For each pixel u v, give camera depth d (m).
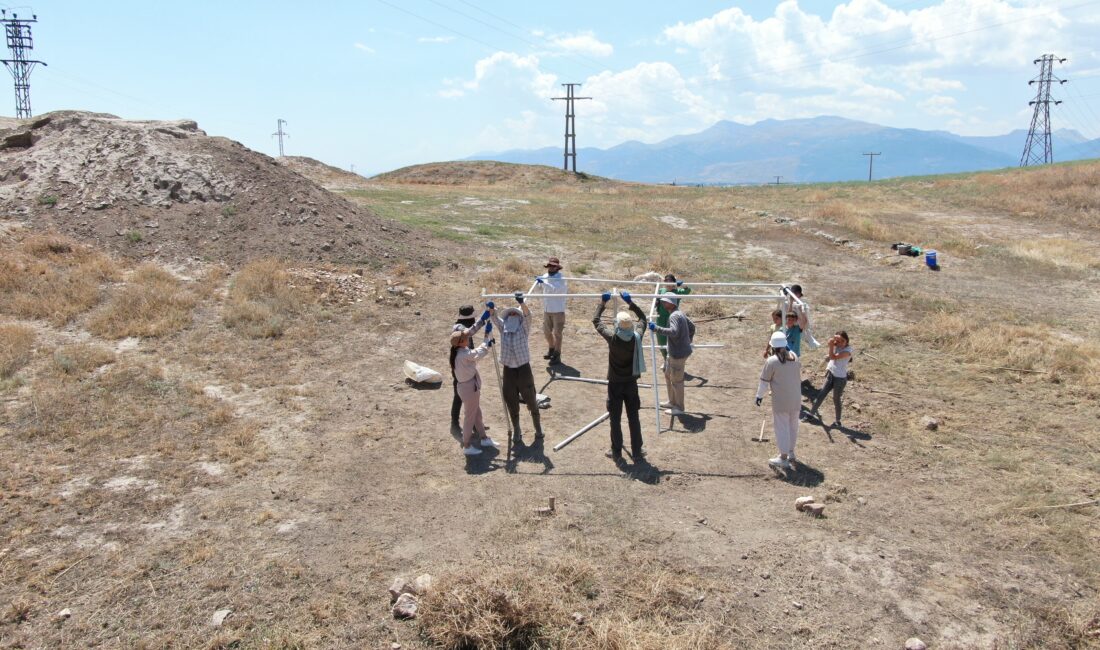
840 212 26.47
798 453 8.05
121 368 9.58
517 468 7.65
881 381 10.47
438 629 4.83
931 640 4.92
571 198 33.72
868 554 5.93
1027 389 10.02
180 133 19.16
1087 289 16.41
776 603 5.30
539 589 5.22
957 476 7.41
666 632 4.92
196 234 15.64
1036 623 5.08
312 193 18.41
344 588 5.41
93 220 15.41
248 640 4.82
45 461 7.14
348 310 13.12
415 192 32.56
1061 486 7.11
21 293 11.87
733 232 24.59
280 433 8.27
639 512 6.65
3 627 4.83
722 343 12.85
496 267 17.33
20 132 18.45
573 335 13.23
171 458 7.44
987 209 29.17
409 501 6.83
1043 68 90.75
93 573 5.46
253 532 6.15
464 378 7.73
